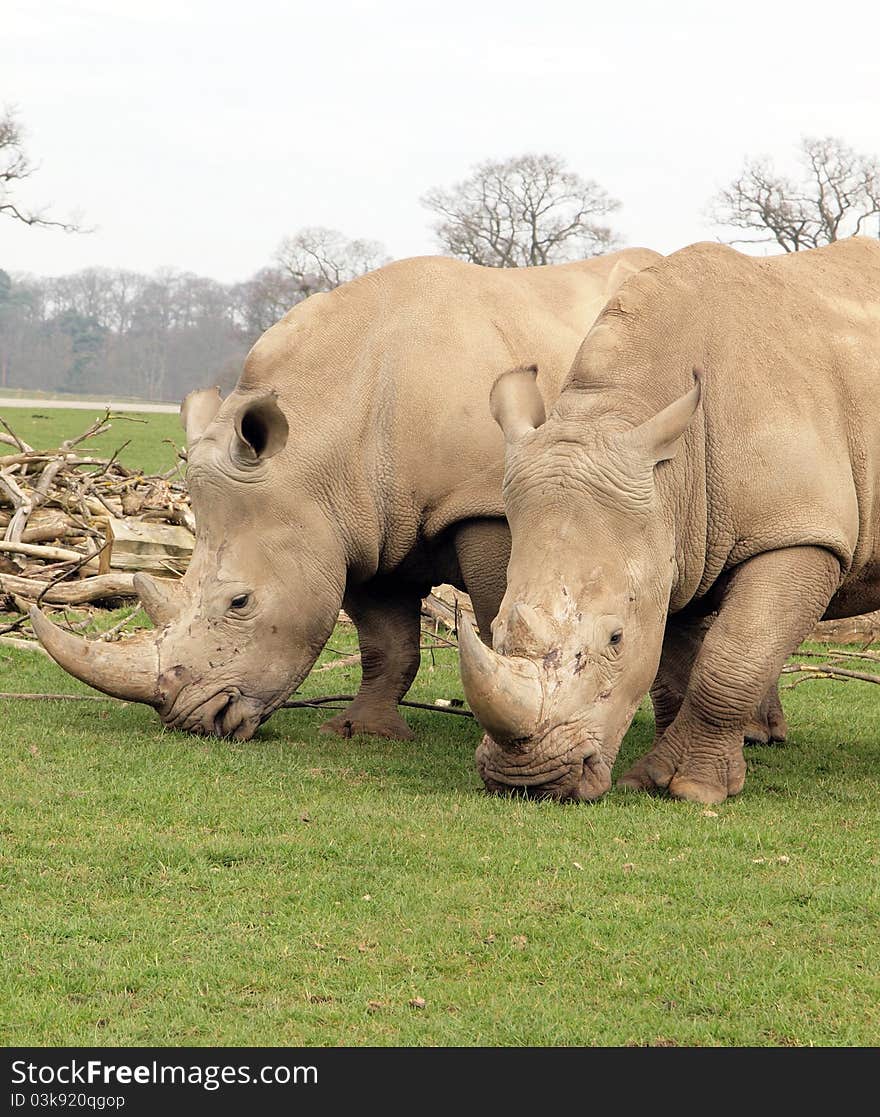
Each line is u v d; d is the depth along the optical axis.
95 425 25.47
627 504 10.53
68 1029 6.75
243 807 10.25
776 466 11.25
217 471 12.50
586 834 9.74
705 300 11.49
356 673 17.47
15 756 11.59
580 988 7.32
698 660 11.34
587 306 13.51
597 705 10.41
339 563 12.76
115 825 9.75
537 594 10.40
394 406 12.66
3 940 7.69
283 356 12.78
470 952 7.73
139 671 12.37
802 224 101.25
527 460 10.77
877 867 9.32
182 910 8.23
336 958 7.60
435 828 9.80
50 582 19.25
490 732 10.21
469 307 12.97
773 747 13.80
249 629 12.52
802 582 11.29
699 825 10.20
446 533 12.87
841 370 11.75
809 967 7.54
